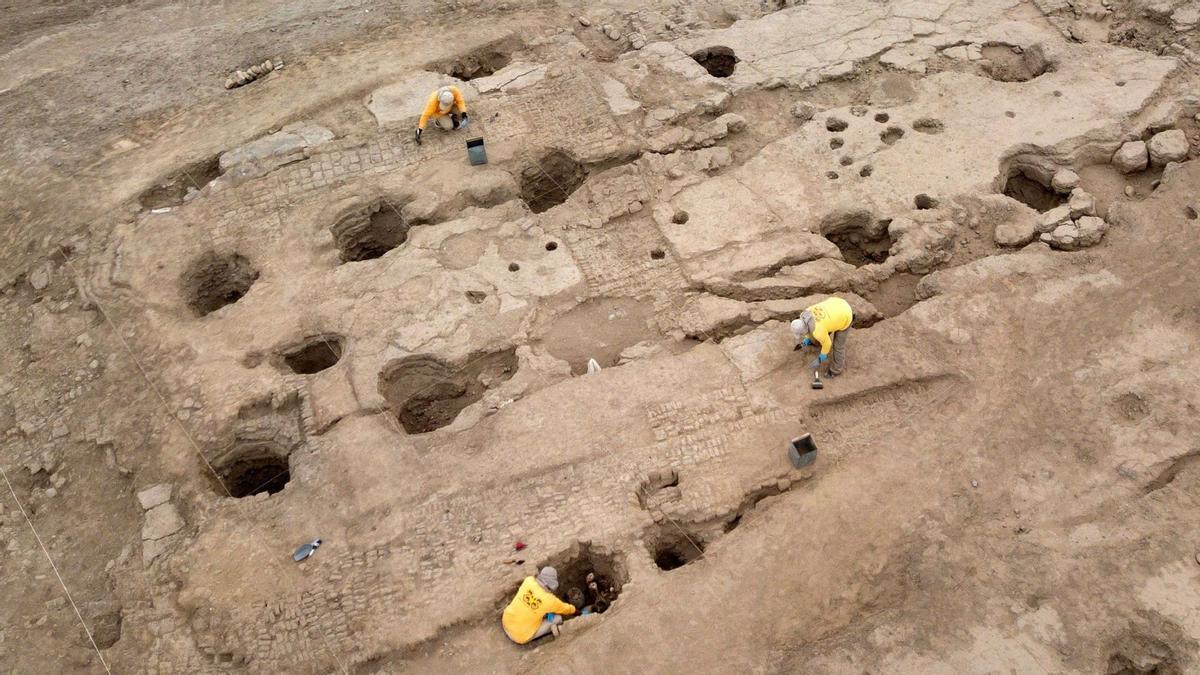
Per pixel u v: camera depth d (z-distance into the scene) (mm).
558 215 10891
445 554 7781
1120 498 7801
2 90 14102
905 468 8102
